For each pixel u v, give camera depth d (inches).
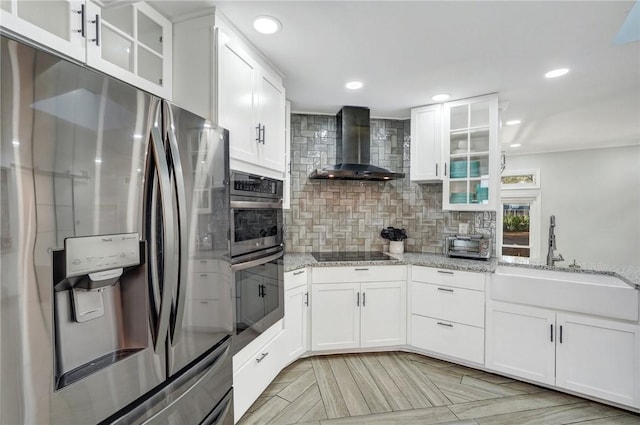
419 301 104.8
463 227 120.5
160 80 62.5
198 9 60.7
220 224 54.6
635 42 71.5
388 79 92.7
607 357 76.8
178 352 43.2
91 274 31.9
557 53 77.0
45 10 44.2
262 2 58.1
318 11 60.6
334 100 111.0
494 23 64.4
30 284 26.7
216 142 53.4
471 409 76.9
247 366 70.6
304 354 103.5
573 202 194.2
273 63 82.0
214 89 60.9
